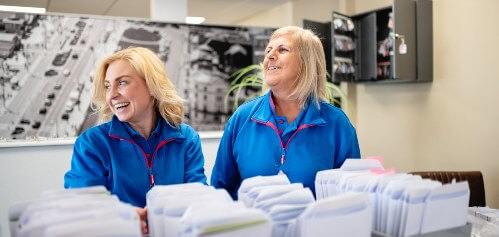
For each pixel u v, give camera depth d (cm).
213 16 722
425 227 94
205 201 83
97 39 434
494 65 298
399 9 328
